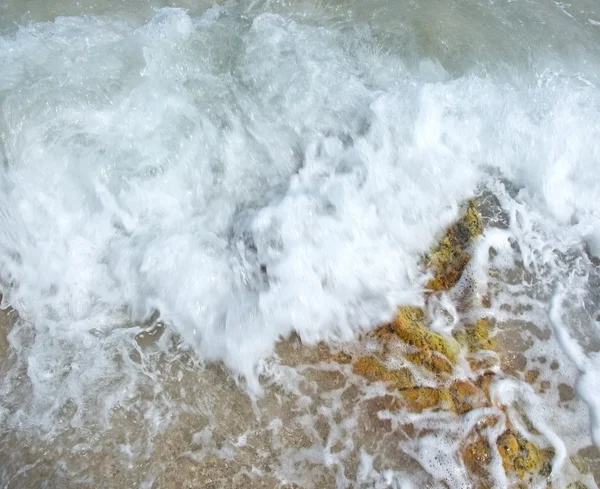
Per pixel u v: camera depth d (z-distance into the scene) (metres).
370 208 3.64
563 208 3.86
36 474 2.69
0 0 4.57
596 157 4.00
